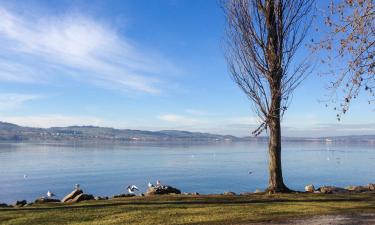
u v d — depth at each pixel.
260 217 12.32
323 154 195.88
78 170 113.44
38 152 190.50
